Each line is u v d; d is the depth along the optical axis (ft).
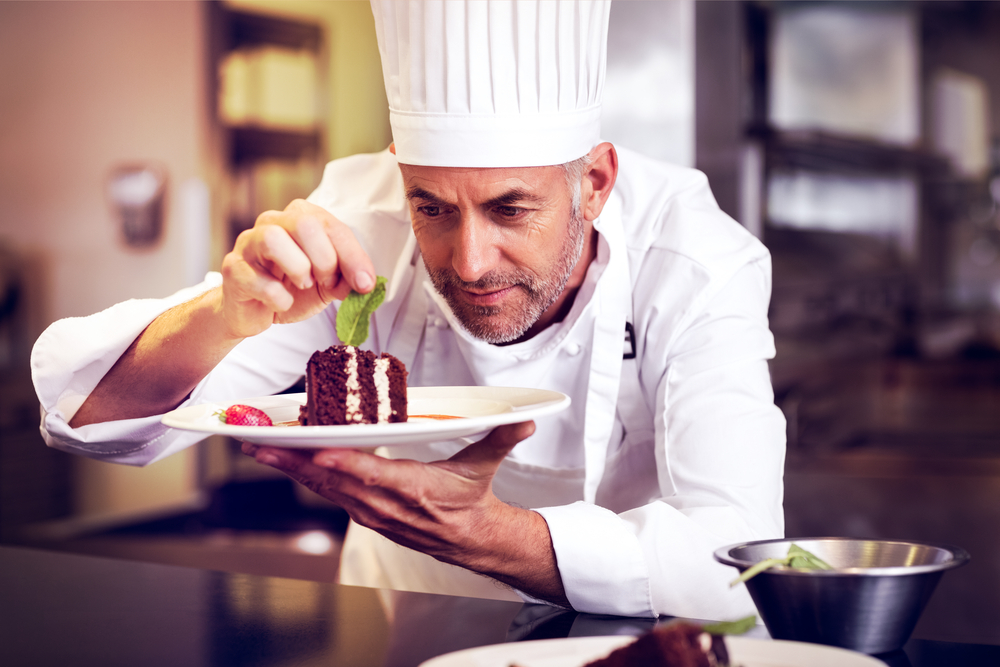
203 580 3.69
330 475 2.76
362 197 4.77
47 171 12.75
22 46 12.69
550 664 2.24
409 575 5.01
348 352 3.05
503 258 3.51
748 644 2.27
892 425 12.99
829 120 14.17
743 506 3.60
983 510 9.44
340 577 5.51
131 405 4.00
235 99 12.41
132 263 12.57
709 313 4.07
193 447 12.28
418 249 4.49
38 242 12.84
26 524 12.26
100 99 12.48
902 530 9.29
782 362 12.08
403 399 3.10
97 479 12.60
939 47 14.53
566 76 3.44
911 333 14.62
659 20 9.11
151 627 3.12
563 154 3.50
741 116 11.65
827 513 9.69
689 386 3.94
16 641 3.01
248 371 4.62
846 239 14.55
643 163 4.60
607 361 4.17
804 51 13.94
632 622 3.13
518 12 3.30
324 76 12.51
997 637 8.05
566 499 4.53
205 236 12.34
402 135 3.53
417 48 3.40
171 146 12.32
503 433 2.76
